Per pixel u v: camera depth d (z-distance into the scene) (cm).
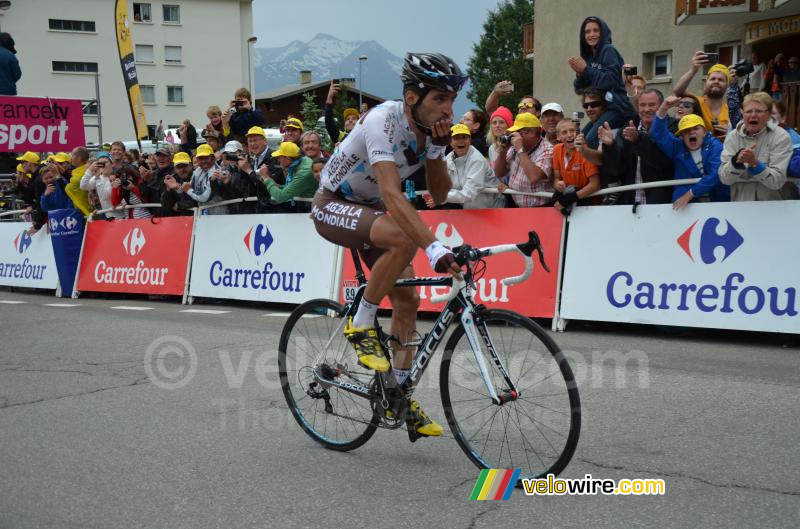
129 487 280
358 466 299
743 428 321
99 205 850
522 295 552
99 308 747
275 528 242
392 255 283
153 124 3844
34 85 3616
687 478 271
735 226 473
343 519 248
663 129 493
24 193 960
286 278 684
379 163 275
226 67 3956
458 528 239
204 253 748
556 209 542
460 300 285
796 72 1069
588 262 527
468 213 583
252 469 297
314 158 664
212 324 617
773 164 454
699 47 1373
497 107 659
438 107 271
